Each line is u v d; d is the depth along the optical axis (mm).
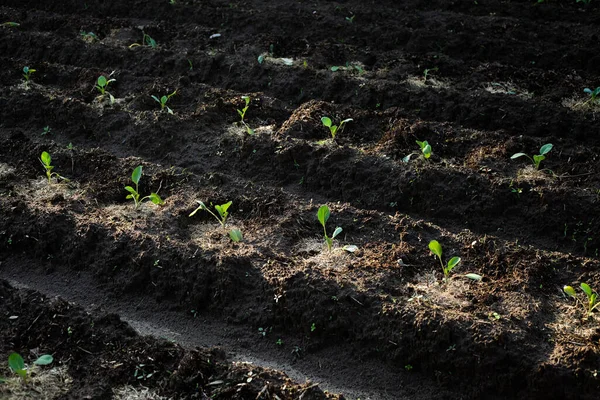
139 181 3375
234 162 3500
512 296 2992
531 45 4047
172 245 3117
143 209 3283
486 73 3891
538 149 3502
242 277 3057
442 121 3684
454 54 4043
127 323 2959
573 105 3732
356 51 4031
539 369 2795
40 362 2783
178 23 4289
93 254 3160
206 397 2775
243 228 3229
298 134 3555
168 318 3051
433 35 4094
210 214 3273
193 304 3057
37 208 3234
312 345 2959
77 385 2809
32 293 2990
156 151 3551
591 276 3062
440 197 3330
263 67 3875
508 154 3482
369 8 4340
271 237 3188
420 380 2885
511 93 3787
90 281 3137
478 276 2998
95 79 3836
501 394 2826
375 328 2932
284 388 2779
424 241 3176
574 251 3223
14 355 2760
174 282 3078
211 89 3777
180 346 2891
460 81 3871
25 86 3814
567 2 4426
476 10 4367
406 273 3076
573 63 3967
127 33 4160
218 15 4266
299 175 3453
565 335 2879
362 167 3406
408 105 3721
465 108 3680
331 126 3506
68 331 2898
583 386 2781
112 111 3662
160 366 2842
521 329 2887
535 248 3230
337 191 3402
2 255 3207
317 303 2965
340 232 3211
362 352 2934
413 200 3352
